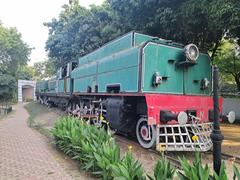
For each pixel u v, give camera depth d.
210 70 9.85
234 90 22.05
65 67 20.77
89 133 7.31
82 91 14.88
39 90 39.22
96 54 13.91
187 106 8.51
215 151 4.16
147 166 6.84
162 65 8.83
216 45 17.12
